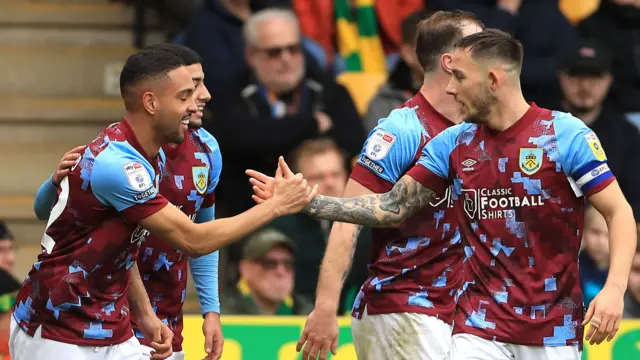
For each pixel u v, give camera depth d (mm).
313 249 26391
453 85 17594
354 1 31094
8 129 33594
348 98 28797
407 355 19734
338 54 31047
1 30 35469
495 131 17625
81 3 36219
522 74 29828
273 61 27922
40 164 33219
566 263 17438
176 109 17250
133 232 17531
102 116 33719
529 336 17359
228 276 27578
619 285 16656
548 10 30906
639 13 31047
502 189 17469
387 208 18359
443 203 19547
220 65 28516
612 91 30734
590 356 24984
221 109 28156
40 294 17469
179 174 19703
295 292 26328
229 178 28109
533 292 17375
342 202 18297
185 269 20359
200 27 29031
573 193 17344
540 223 17359
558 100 29672
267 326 24891
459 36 19453
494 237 17531
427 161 18203
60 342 17484
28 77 34719
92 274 17438
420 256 19703
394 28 31078
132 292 18688
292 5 30969
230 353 24719
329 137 28266
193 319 24625
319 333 19656
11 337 18062
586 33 31219
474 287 17719
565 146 17234
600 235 26688
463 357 17547
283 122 27719
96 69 34906
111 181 16969
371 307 20047
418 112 19672
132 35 35719
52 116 33625
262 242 25938
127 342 18094
